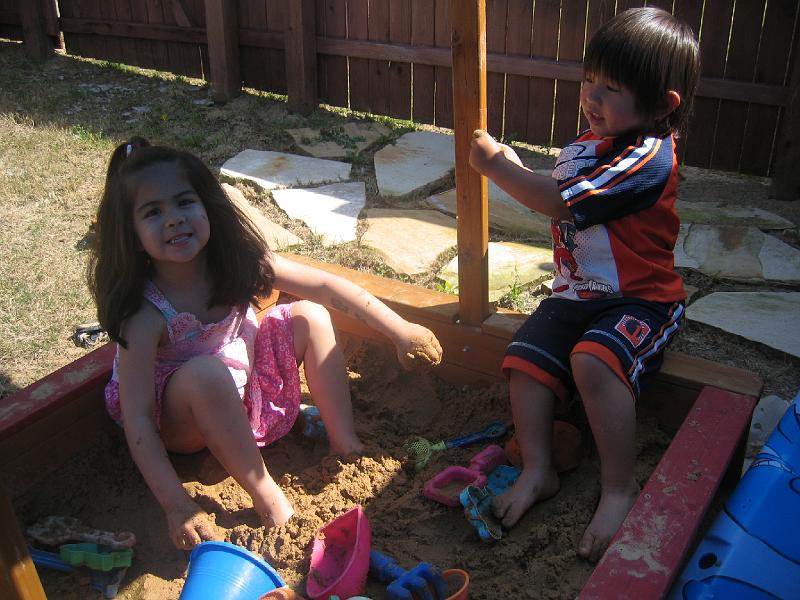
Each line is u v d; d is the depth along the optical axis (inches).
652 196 81.4
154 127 233.6
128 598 75.9
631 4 203.3
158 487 77.6
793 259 156.9
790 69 189.2
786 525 66.0
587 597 58.3
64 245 162.6
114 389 87.5
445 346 102.8
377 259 156.9
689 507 67.0
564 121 223.1
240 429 79.7
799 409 76.8
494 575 74.7
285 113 248.1
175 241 79.2
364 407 101.0
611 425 78.1
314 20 244.7
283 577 73.7
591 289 85.5
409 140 227.0
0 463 82.2
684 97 81.5
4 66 287.3
